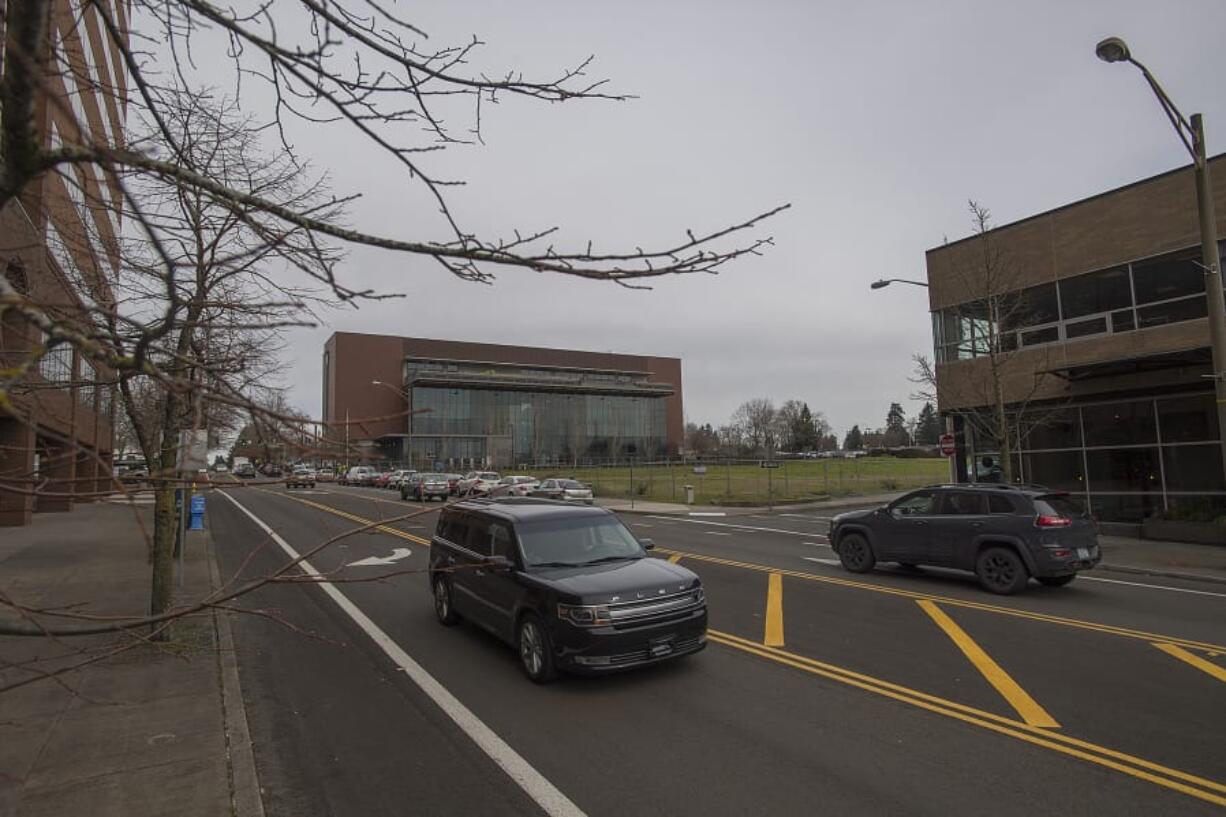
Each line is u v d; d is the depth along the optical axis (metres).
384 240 2.65
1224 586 11.69
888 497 37.44
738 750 5.23
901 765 4.93
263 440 2.73
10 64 2.24
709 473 61.69
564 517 8.05
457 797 4.59
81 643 8.02
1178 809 4.28
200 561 14.27
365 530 3.10
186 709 5.94
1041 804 4.36
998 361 19.58
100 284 5.93
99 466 2.54
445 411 73.69
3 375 1.86
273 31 2.48
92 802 4.37
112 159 2.21
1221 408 12.94
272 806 4.50
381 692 6.68
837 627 8.84
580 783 4.75
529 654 7.05
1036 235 20.58
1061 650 7.72
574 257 2.76
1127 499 18.64
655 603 6.79
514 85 3.34
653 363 103.81
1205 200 13.18
